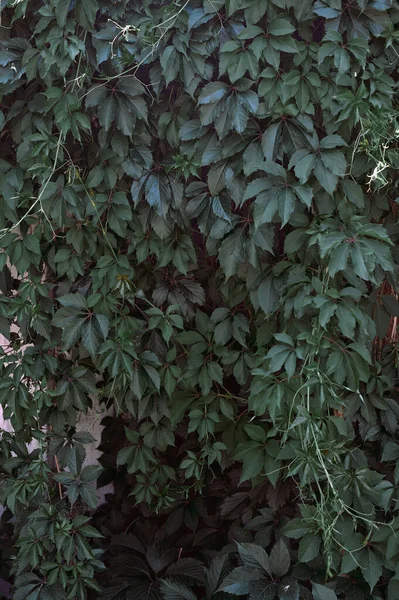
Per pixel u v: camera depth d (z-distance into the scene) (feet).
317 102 6.39
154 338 7.23
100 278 6.92
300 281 6.42
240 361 7.19
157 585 7.36
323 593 6.26
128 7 6.50
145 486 7.68
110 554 7.97
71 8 6.41
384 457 6.85
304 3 6.15
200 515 8.07
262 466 6.92
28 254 6.91
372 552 6.66
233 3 6.16
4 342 8.59
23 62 6.52
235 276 7.14
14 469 7.47
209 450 7.27
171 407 7.40
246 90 6.33
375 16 6.23
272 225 6.55
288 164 6.46
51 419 7.27
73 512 7.66
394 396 7.26
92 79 6.64
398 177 6.78
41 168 6.64
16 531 7.30
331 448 6.42
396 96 6.56
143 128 6.71
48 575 6.98
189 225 6.95
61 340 6.93
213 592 6.93
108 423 8.89
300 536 6.63
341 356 6.34
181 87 6.74
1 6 6.50
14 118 6.89
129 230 7.11
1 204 6.92
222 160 6.59
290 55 6.48
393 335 7.29
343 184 6.38
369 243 6.03
